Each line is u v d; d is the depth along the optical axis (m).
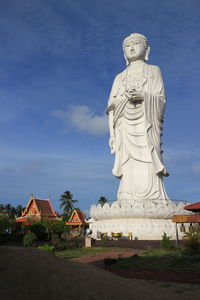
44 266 12.12
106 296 11.46
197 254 22.94
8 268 11.66
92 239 34.12
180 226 41.41
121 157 47.62
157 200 42.78
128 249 29.70
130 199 44.34
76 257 25.91
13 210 101.69
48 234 41.09
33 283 11.09
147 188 44.38
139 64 49.72
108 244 34.09
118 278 13.84
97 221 45.09
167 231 40.53
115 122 48.47
